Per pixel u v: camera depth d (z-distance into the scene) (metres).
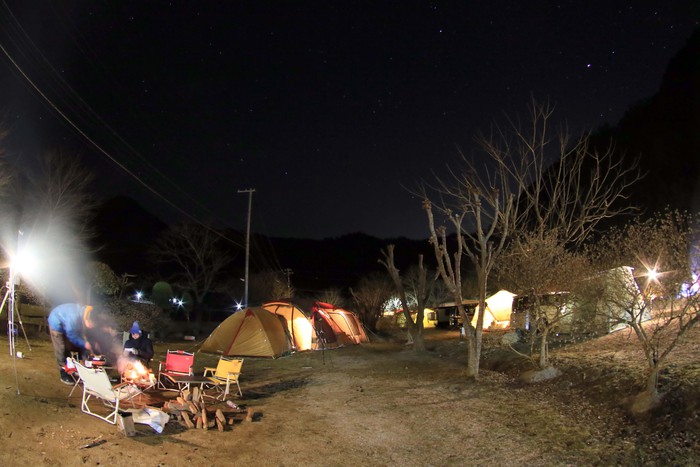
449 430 9.17
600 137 39.06
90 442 7.08
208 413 9.52
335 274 75.56
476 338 13.69
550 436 8.44
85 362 9.75
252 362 18.44
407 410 10.62
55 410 8.05
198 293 45.66
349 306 43.19
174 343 24.11
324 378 14.78
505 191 14.30
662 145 33.62
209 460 7.20
